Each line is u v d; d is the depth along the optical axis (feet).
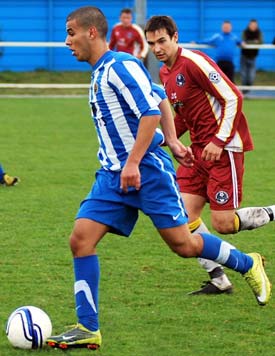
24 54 254.27
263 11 262.88
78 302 46.47
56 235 73.26
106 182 46.65
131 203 46.70
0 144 128.06
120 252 67.72
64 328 49.60
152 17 56.90
